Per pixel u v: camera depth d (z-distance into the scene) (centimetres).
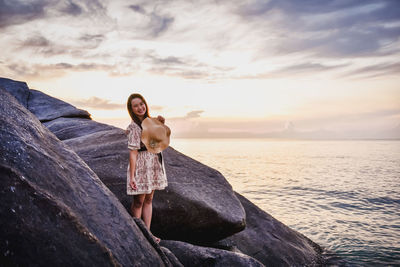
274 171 4038
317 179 3019
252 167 4803
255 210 771
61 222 187
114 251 221
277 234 723
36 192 187
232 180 3027
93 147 522
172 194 464
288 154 9688
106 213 250
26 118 271
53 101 1243
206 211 470
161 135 378
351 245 927
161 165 392
